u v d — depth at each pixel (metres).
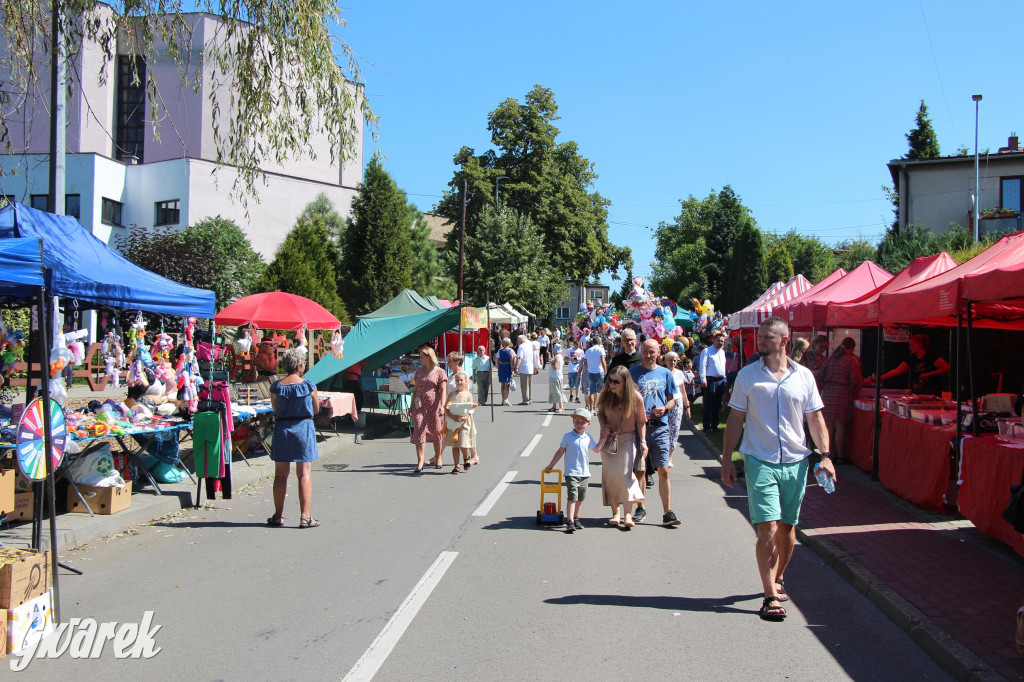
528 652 4.57
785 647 4.66
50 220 8.33
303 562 6.52
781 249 51.09
